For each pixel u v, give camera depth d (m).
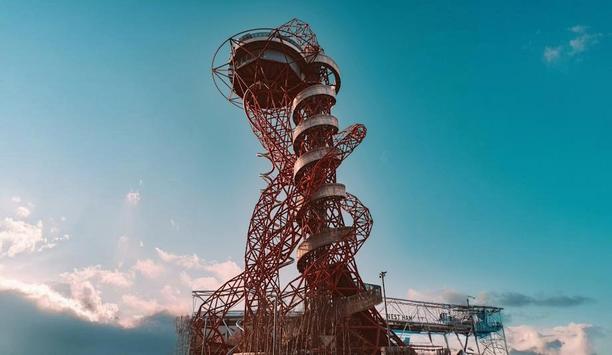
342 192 78.12
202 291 102.06
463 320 105.81
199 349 89.62
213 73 92.12
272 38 87.75
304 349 69.25
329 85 92.94
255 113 89.56
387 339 78.69
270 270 80.25
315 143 84.44
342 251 78.00
